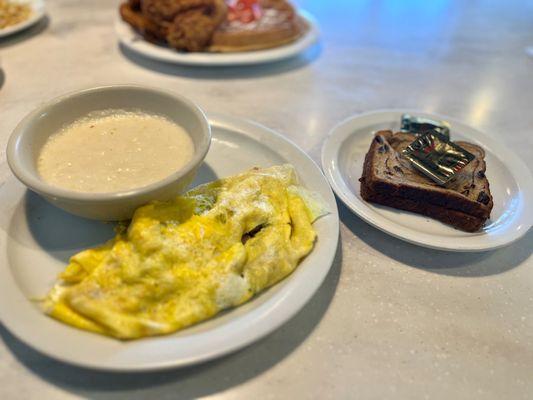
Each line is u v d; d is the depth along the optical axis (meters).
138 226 0.75
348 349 0.74
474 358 0.74
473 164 1.02
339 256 0.89
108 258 0.74
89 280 0.71
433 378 0.71
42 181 0.76
